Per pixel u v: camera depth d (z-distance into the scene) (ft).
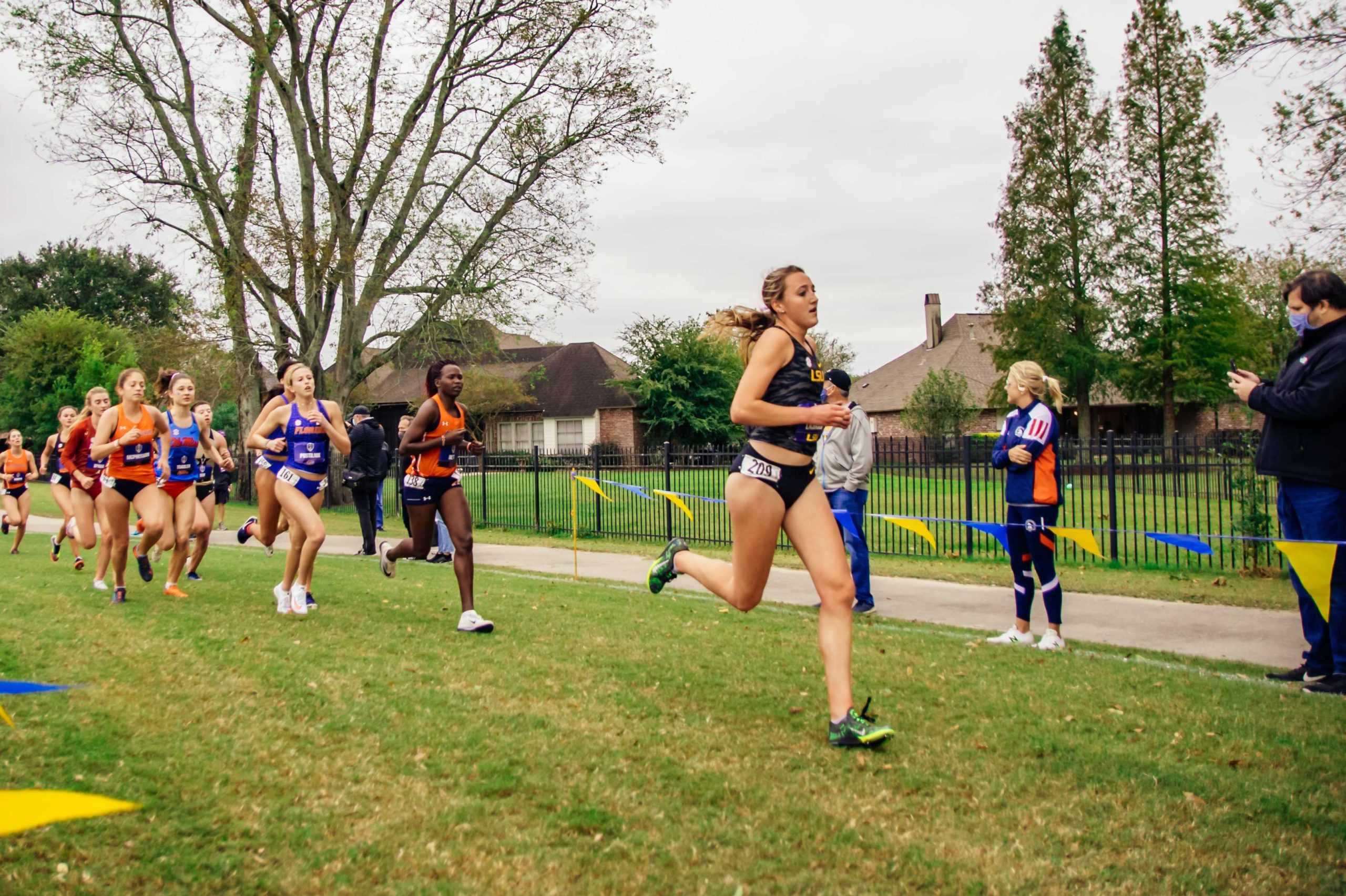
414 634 21.77
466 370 143.43
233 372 85.10
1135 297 117.19
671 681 17.70
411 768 12.75
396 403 138.21
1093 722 15.20
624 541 52.11
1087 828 11.02
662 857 10.19
